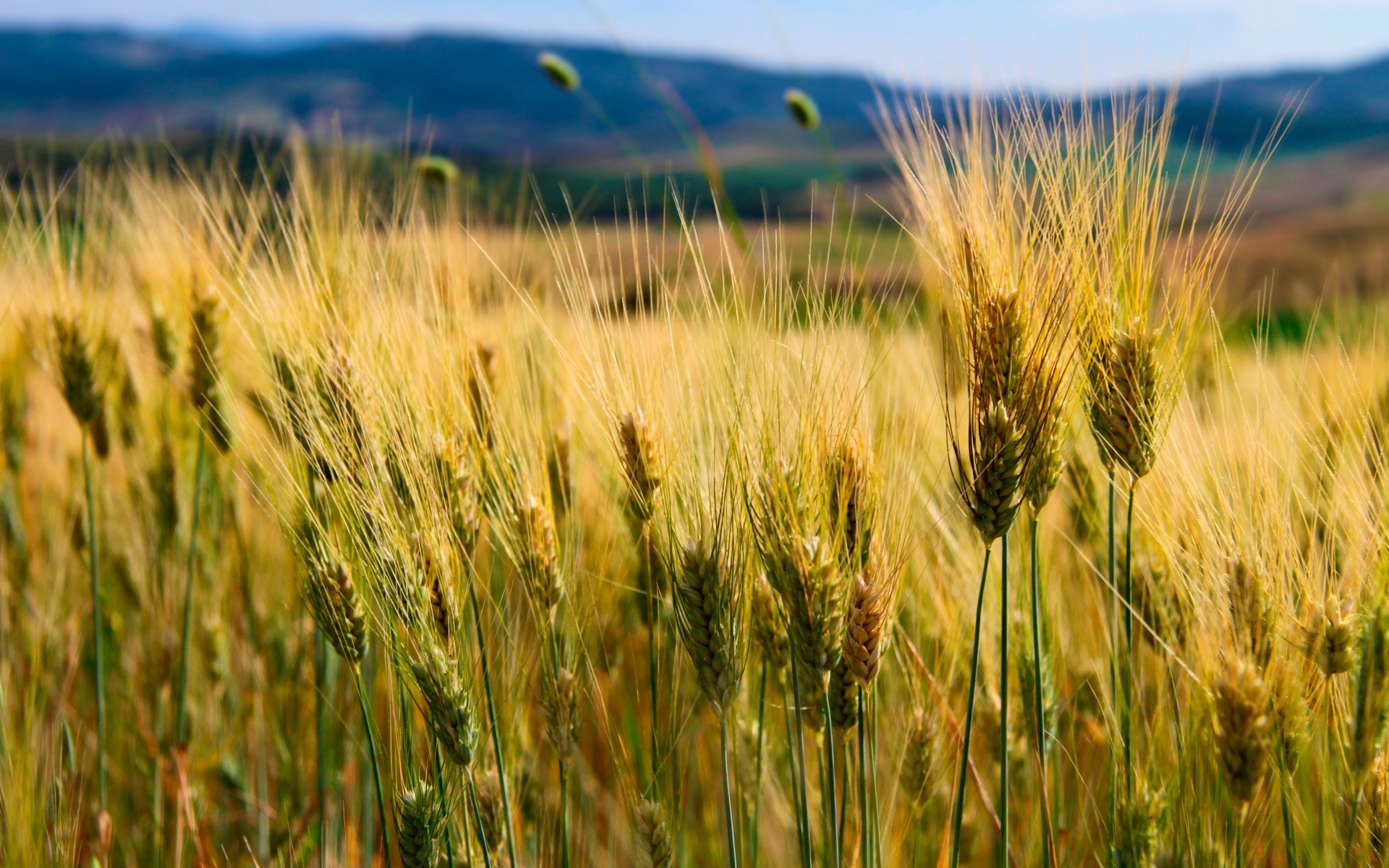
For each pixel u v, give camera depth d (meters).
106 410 1.44
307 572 1.21
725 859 1.32
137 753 1.44
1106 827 1.25
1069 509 1.35
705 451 1.21
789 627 1.17
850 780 1.29
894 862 1.29
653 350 1.21
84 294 1.38
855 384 1.19
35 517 1.58
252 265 1.31
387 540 1.20
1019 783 1.30
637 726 1.32
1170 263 1.19
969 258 1.17
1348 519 1.20
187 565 1.47
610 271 1.20
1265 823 1.22
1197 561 1.20
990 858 1.33
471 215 1.34
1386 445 1.19
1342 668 1.17
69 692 1.46
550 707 1.23
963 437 1.29
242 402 1.39
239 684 1.48
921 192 1.18
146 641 1.47
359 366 1.23
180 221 1.39
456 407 1.25
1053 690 1.29
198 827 1.39
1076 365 1.18
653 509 1.21
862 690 1.19
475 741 1.20
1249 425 1.20
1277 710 1.17
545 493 1.25
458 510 1.23
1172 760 1.23
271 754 1.46
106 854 1.33
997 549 1.30
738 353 1.19
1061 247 1.17
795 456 1.18
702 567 1.18
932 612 1.33
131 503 1.50
